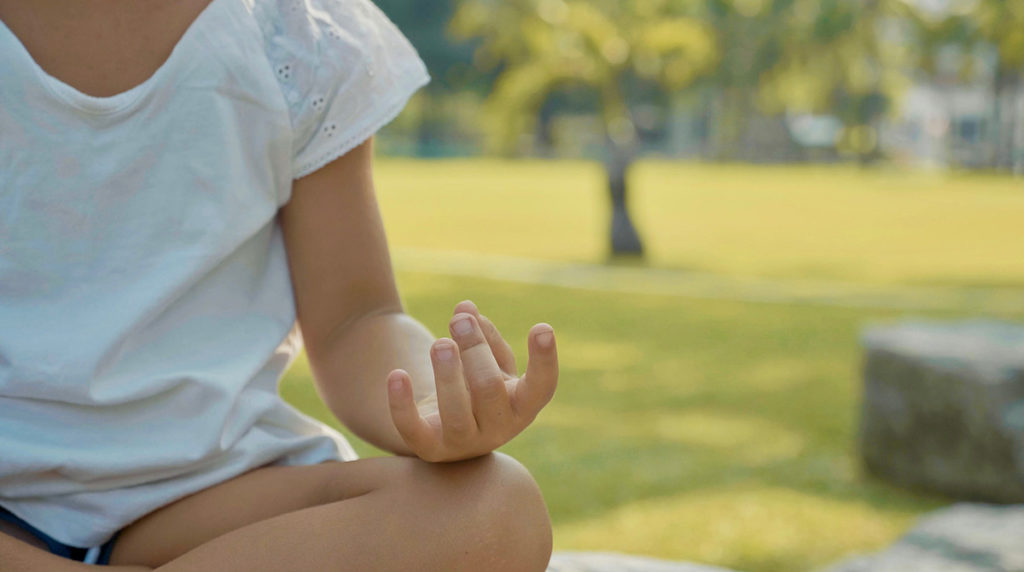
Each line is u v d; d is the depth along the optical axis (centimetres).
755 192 1923
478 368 88
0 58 99
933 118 3369
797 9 1733
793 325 614
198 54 101
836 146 2984
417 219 1350
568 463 331
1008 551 171
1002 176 2733
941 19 2214
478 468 95
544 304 695
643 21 1039
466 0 1103
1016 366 301
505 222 1319
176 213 101
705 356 517
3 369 99
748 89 2270
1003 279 818
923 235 1162
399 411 86
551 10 1049
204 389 100
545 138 3516
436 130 3666
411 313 647
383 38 111
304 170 107
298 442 107
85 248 101
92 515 101
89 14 101
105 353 98
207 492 102
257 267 108
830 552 259
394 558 91
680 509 289
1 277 100
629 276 851
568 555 145
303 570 91
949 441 306
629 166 1003
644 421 388
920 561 171
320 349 111
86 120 100
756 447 356
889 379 318
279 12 107
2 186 100
